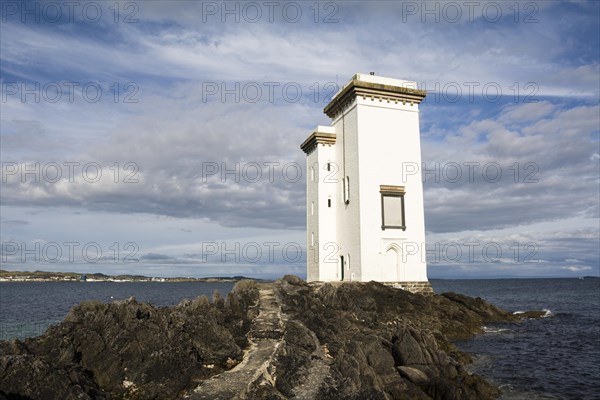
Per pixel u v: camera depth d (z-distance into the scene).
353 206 45.88
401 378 21.20
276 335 25.00
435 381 21.09
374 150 45.53
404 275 44.75
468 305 46.84
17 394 13.86
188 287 176.50
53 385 14.52
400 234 45.09
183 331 20.72
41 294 110.44
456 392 20.70
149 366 18.08
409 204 45.94
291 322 27.06
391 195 45.34
